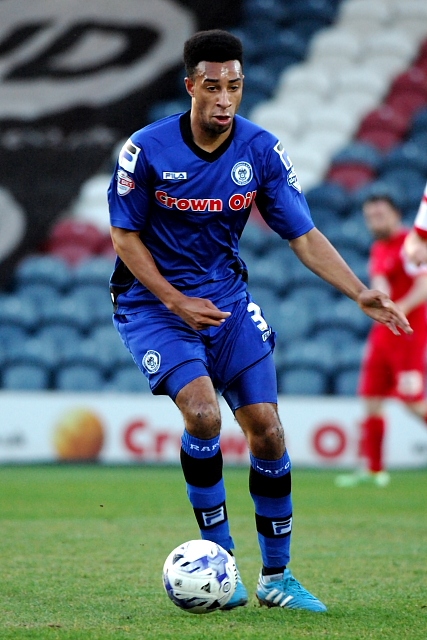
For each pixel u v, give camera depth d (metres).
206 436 12.98
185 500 28.38
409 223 54.22
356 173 57.09
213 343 13.72
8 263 53.34
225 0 66.25
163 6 65.31
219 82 12.79
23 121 59.91
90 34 63.97
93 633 11.67
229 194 13.66
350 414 40.22
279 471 13.48
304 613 13.08
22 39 63.38
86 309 49.44
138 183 13.50
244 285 14.43
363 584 15.48
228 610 13.20
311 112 62.41
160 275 13.48
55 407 40.75
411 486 32.94
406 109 62.72
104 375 46.66
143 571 16.52
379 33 67.19
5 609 13.27
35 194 55.97
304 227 14.09
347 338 47.38
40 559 17.78
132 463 40.44
